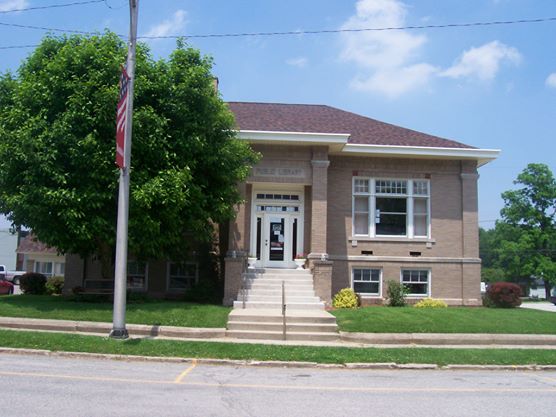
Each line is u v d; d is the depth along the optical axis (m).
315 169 21.62
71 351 12.37
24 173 16.05
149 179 16.66
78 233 16.33
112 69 16.64
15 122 16.61
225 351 12.79
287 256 22.61
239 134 21.08
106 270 19.66
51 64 16.64
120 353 12.32
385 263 23.02
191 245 22.20
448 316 17.42
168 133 17.52
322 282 19.84
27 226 17.53
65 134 15.99
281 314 16.28
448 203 23.67
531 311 19.67
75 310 16.53
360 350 13.43
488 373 11.97
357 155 23.33
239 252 20.59
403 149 22.91
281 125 23.98
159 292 22.80
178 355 12.41
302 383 10.02
